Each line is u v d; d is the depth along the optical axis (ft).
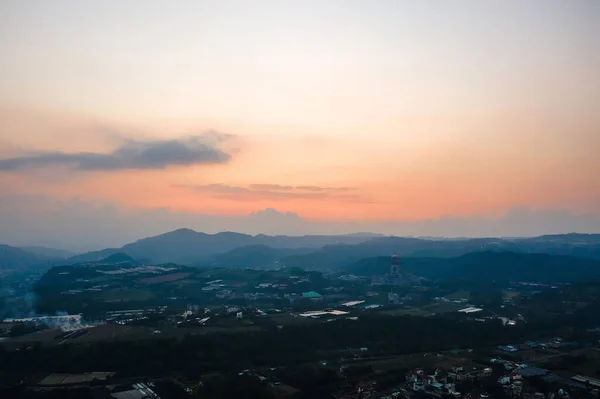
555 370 555.69
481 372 542.98
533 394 476.54
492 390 483.51
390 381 517.96
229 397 456.45
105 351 567.18
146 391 469.16
